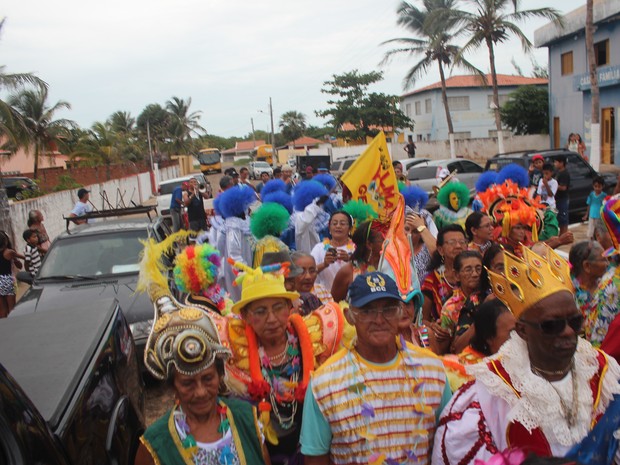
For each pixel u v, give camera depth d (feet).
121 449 11.21
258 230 20.18
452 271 15.98
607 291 13.53
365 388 8.79
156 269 9.91
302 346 11.02
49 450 8.38
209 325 9.01
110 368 12.81
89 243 26.58
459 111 159.12
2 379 8.09
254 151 273.75
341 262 19.29
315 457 9.05
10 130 76.95
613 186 49.78
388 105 162.20
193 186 48.78
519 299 7.97
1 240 28.58
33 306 22.67
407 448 8.72
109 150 146.41
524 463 5.60
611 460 7.81
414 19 106.83
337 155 150.61
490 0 89.25
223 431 8.88
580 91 92.38
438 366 9.12
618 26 81.00
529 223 18.63
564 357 7.82
